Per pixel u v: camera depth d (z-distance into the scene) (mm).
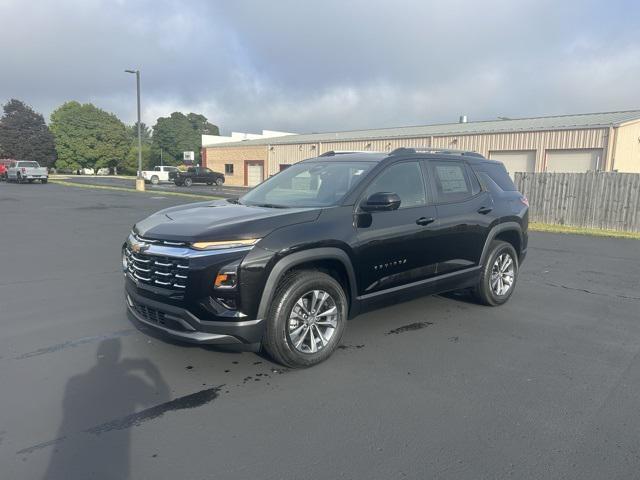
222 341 3715
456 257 5387
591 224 15156
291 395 3662
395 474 2719
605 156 23859
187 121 105750
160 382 3855
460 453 2928
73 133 79062
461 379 3971
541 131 26047
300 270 4090
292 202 4695
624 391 3791
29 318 5434
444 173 5418
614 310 6027
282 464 2805
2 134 78625
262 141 47094
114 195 26094
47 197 23828
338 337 4320
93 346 4594
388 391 3744
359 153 5398
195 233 3740
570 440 3082
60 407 3438
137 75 31016
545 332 5160
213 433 3129
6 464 2766
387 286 4688
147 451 2922
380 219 4539
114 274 7637
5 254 9211
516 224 6180
